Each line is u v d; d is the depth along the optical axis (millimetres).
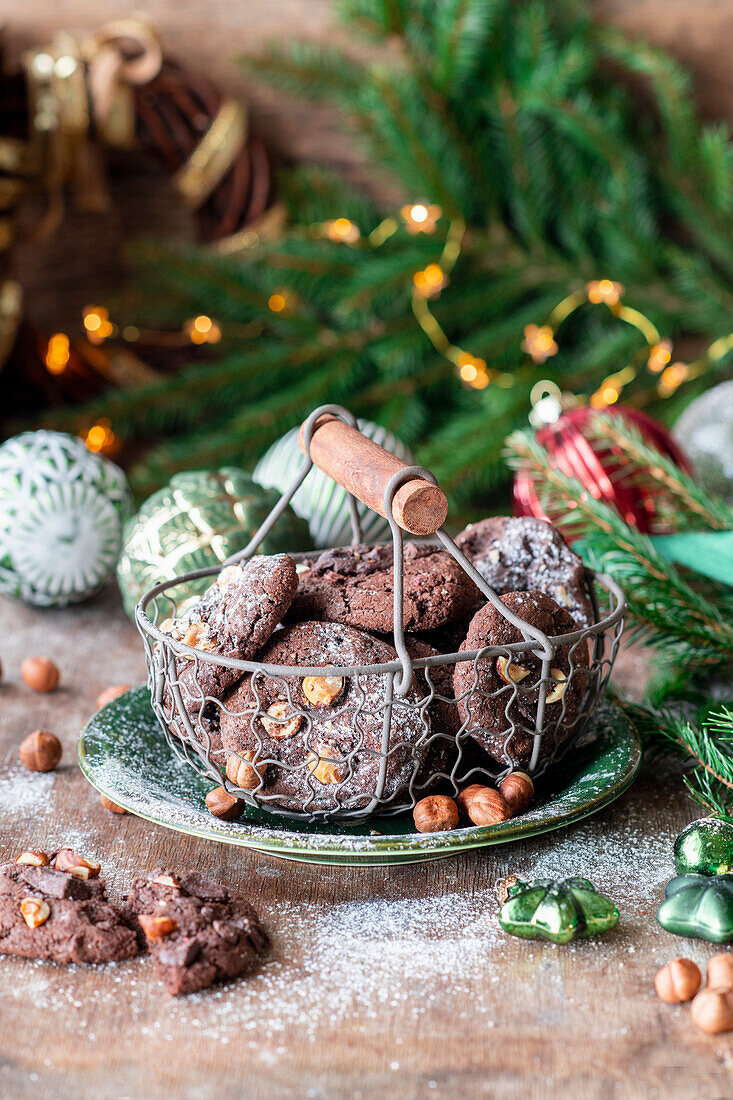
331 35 1404
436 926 726
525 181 1285
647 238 1299
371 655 733
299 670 711
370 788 727
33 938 708
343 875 755
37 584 1009
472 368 1290
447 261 1296
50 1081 656
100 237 1479
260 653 742
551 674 752
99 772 766
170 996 690
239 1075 659
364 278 1257
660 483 917
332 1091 652
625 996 688
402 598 722
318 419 775
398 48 1304
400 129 1228
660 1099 649
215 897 727
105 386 1427
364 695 728
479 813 734
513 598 753
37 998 689
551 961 706
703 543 902
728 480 1002
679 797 812
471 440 1186
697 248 1403
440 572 761
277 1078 657
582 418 958
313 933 722
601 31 1297
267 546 932
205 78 1424
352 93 1288
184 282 1295
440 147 1264
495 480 1218
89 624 1028
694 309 1317
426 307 1319
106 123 1244
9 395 1404
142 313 1354
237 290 1314
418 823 732
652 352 1303
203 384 1305
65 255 1477
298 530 952
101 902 724
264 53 1344
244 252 1290
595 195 1313
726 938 706
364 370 1354
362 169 1458
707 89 1377
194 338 1384
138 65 1239
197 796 773
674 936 719
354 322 1338
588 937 717
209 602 755
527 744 750
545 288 1363
